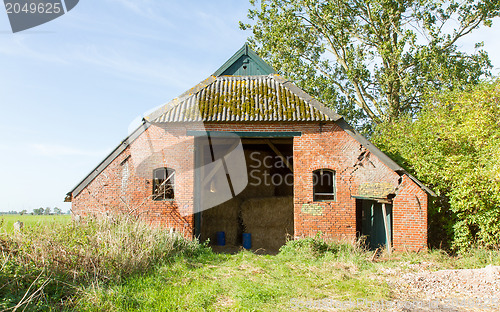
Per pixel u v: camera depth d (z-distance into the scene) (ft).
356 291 27.14
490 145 40.32
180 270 30.60
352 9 74.59
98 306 21.83
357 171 42.55
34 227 29.76
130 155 43.83
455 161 41.91
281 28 74.02
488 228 39.37
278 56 75.77
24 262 24.52
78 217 38.17
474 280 29.53
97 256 27.40
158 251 33.01
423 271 32.94
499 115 42.88
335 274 31.81
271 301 24.73
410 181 41.32
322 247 39.68
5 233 26.78
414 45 69.15
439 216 45.16
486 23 68.69
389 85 73.72
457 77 71.31
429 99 55.31
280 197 53.36
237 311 22.62
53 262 25.44
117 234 32.14
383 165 42.11
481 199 39.40
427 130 49.16
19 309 19.95
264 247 51.34
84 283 24.88
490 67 72.54
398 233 40.88
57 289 23.57
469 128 42.50
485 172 38.29
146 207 43.09
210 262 34.96
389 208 42.14
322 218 42.42
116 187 43.57
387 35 74.13
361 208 51.39
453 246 41.37
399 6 71.26
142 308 22.34
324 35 78.38
